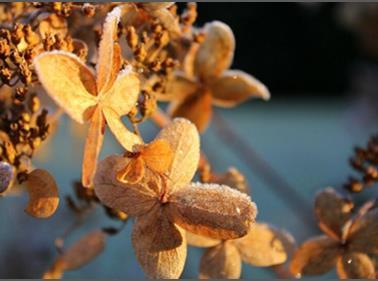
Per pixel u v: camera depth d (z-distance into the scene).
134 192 0.23
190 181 0.23
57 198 0.23
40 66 0.20
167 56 0.28
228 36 0.29
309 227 0.48
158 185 0.23
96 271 0.84
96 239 0.31
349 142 1.69
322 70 2.54
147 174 0.23
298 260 0.26
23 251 0.73
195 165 0.23
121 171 0.22
